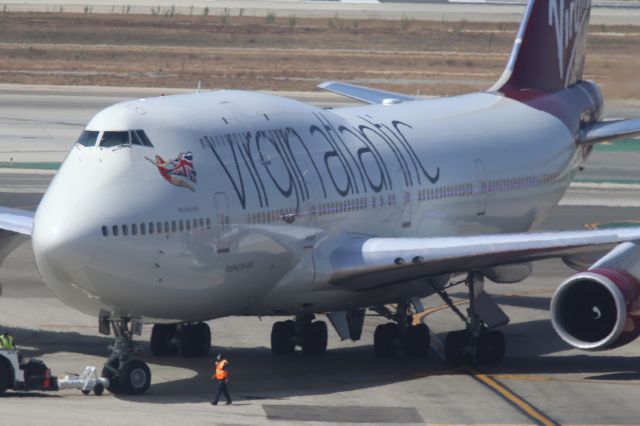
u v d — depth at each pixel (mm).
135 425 95438
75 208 104000
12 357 106375
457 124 150875
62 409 100562
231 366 126125
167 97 120562
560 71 175125
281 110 126562
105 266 103875
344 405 107875
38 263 105438
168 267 107562
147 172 108000
